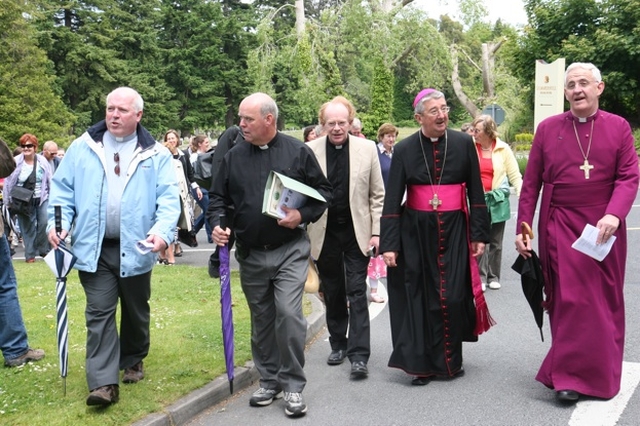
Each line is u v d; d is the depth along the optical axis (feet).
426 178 17.11
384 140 27.99
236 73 175.42
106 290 15.24
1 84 125.29
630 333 20.66
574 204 15.67
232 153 15.71
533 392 16.34
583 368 15.39
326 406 16.02
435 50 95.25
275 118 15.51
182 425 15.03
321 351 20.47
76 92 158.81
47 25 155.63
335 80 94.89
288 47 95.50
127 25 169.17
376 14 91.76
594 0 91.35
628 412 14.82
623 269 15.85
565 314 15.51
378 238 18.03
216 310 23.61
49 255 15.10
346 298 19.12
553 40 95.45
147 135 15.84
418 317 17.12
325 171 18.12
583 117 15.76
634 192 15.24
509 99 106.32
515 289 27.68
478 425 14.57
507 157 27.61
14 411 14.70
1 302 17.67
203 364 17.79
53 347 19.42
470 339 17.61
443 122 16.81
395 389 16.99
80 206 15.29
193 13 174.19
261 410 15.87
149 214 15.57
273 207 15.01
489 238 17.28
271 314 16.07
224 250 15.57
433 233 17.04
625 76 87.71
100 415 14.47
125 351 16.60
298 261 15.64
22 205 35.06
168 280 29.01
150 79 168.76
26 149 35.55
